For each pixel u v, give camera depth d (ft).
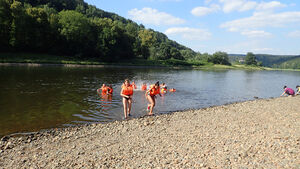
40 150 22.33
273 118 36.17
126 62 288.92
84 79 89.92
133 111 40.34
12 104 41.78
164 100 52.80
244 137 25.49
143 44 400.47
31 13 231.09
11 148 22.76
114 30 299.38
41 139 25.35
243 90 80.38
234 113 39.73
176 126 30.83
